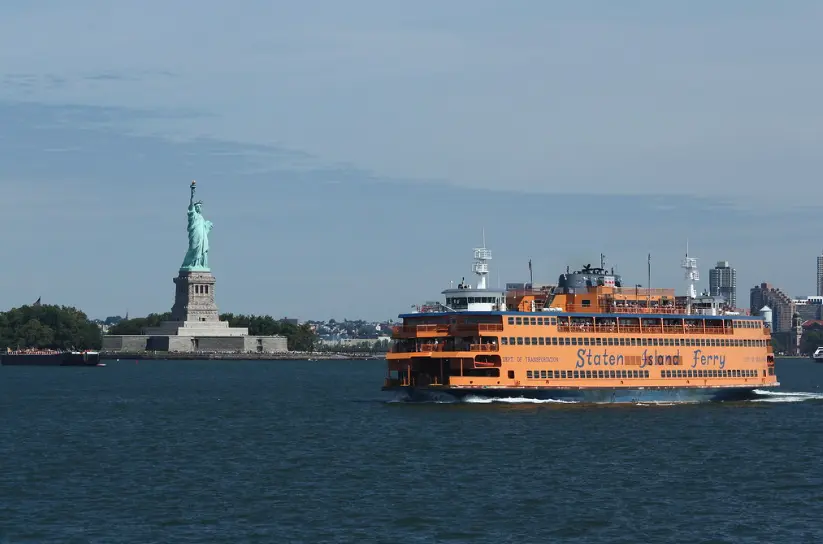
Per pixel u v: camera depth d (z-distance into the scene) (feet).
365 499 645.51
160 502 638.94
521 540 555.69
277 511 613.93
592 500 645.51
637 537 562.66
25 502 639.76
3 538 555.28
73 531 568.82
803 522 595.88
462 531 571.69
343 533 566.36
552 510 618.44
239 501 640.99
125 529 573.33
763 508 629.10
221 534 563.89
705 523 591.78
